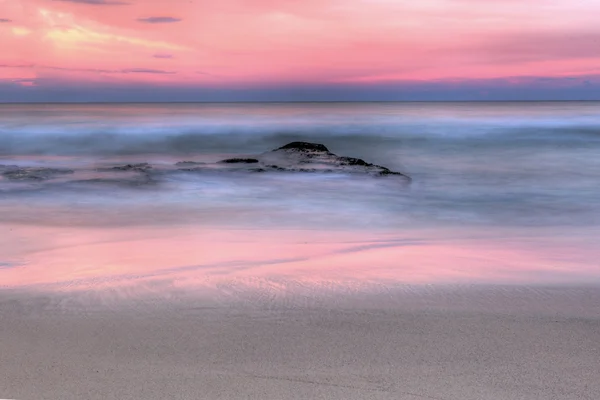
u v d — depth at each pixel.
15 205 15.02
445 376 4.64
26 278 8.05
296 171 20.64
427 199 17.33
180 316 6.23
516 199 17.66
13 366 4.86
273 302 6.74
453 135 41.62
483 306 6.59
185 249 10.21
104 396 4.28
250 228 12.62
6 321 6.08
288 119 70.50
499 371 4.74
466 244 10.80
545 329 5.77
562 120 65.38
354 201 16.53
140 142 36.03
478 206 16.34
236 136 39.97
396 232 12.46
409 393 4.34
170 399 4.23
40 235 11.57
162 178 19.20
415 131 45.66
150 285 7.51
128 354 5.13
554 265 8.84
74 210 14.52
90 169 21.06
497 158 29.69
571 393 4.34
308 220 13.76
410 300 6.83
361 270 8.40
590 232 12.55
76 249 10.20
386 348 5.25
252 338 5.54
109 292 7.18
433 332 5.68
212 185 18.41
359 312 6.35
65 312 6.39
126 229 12.32
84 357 5.05
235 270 8.40
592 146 34.09
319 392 4.35
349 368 4.80
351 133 43.56
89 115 78.31
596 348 5.24
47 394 4.32
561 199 17.73
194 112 102.31
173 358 5.03
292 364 4.89
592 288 7.39
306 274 8.12
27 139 36.25
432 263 8.92
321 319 6.11
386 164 28.06
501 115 84.62
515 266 8.73
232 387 4.43
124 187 17.70
